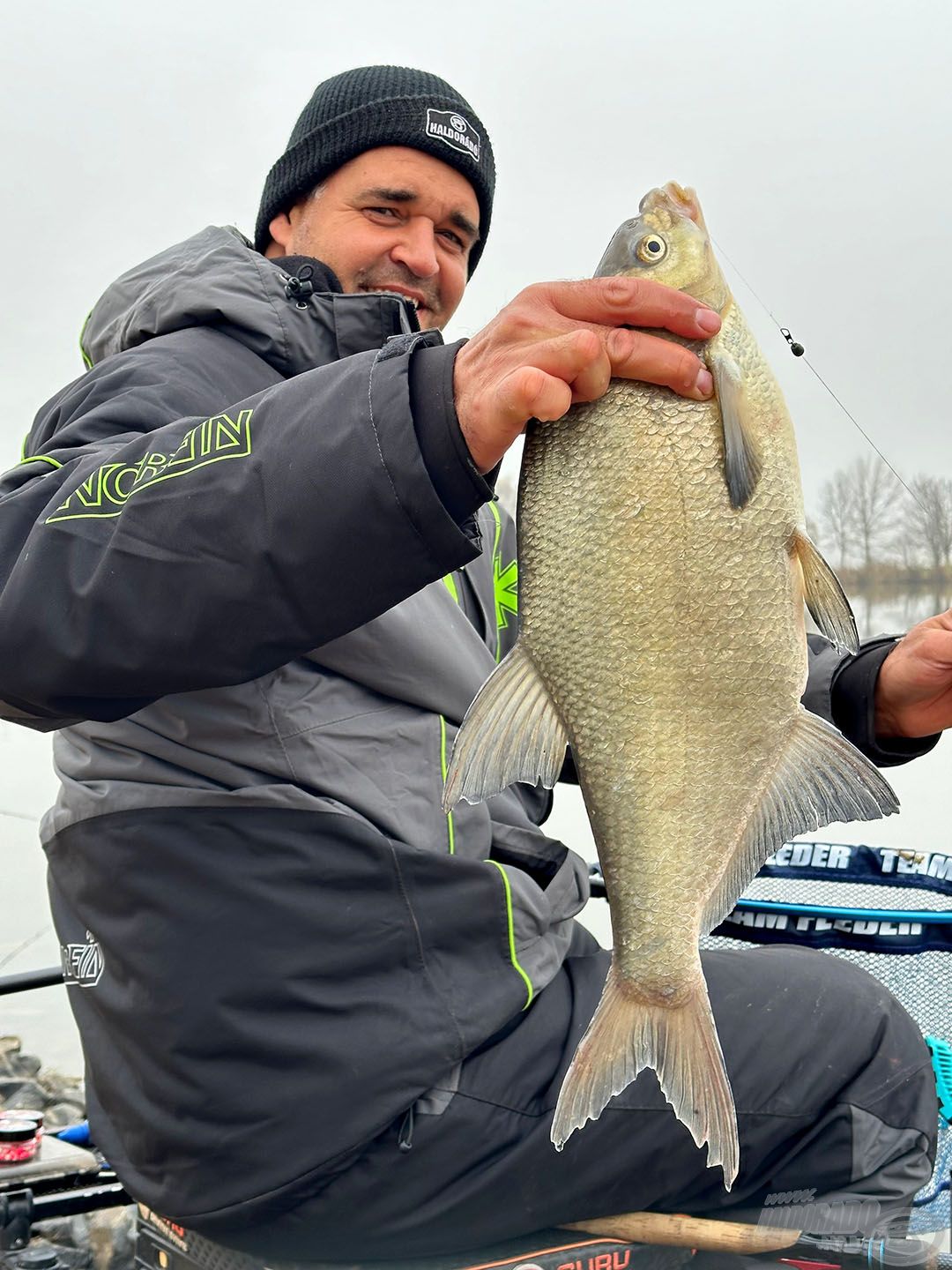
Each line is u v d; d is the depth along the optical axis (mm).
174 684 1747
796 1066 2195
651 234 1718
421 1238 2045
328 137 3025
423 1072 2006
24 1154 2775
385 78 3039
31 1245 3107
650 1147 2100
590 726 1731
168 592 1685
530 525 1729
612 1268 2076
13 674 1765
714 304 1717
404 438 1599
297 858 2027
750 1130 2158
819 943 2887
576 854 2434
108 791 2102
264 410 1712
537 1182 2064
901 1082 2266
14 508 1847
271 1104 2000
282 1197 2006
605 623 1701
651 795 1728
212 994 2012
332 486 1618
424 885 2062
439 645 2195
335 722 2098
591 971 2322
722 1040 2170
